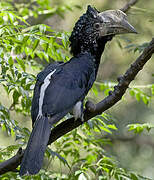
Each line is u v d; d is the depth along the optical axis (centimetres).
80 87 823
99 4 1619
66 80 812
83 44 928
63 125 789
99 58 949
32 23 1281
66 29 1512
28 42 880
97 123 944
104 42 940
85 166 923
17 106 1014
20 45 858
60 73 827
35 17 1177
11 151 856
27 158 679
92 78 880
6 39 833
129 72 759
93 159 988
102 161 951
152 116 1736
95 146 1023
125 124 1747
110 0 1625
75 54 944
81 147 998
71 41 941
